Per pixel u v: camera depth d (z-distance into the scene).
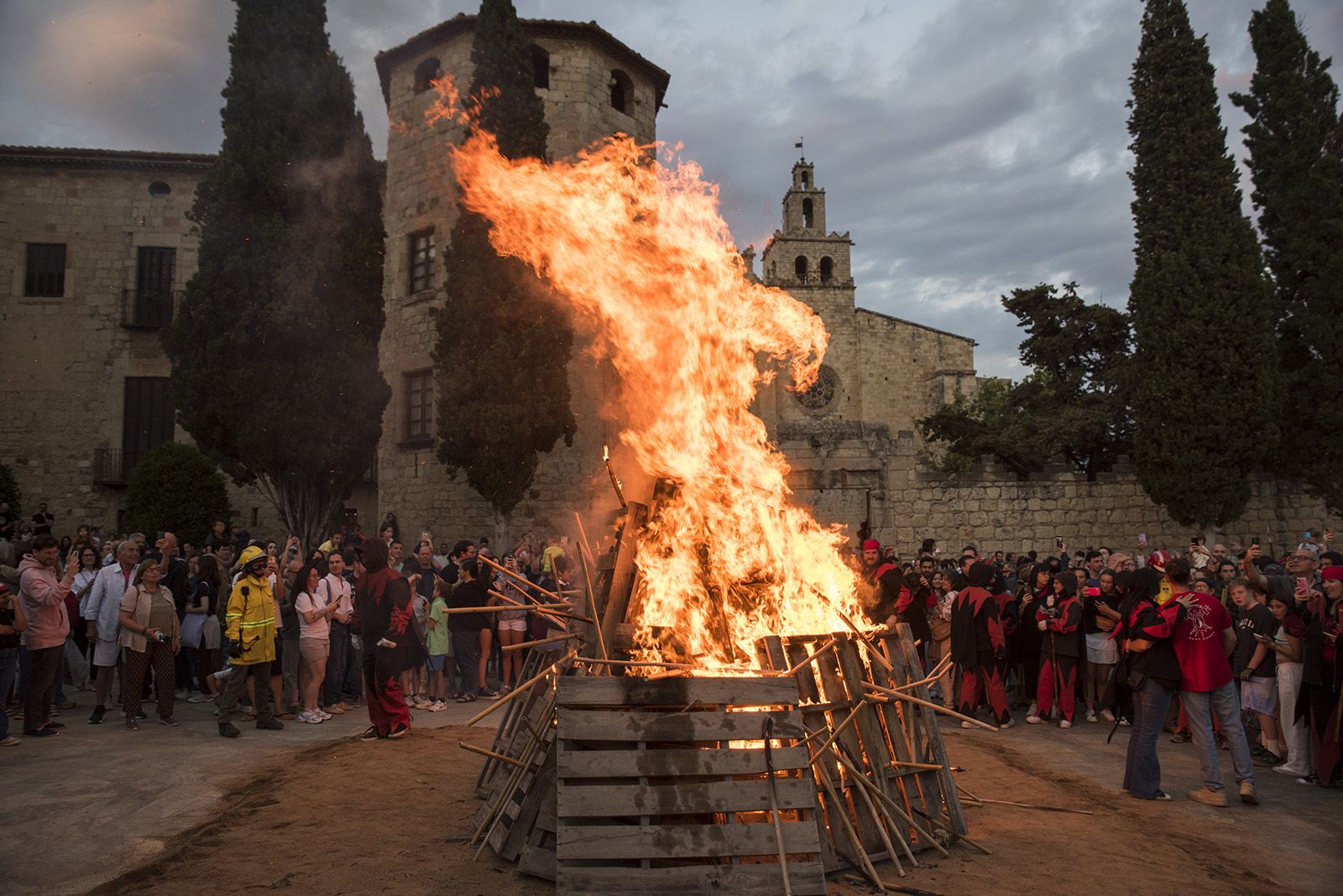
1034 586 12.02
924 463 23.39
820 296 47.19
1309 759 7.80
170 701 9.48
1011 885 4.91
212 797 6.57
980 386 45.38
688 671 5.69
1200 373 22.28
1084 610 10.57
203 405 18.80
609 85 23.64
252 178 19.38
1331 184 23.53
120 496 25.89
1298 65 24.61
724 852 4.67
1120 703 9.01
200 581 11.12
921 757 5.97
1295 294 24.00
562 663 5.89
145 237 26.56
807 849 4.75
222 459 19.44
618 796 4.72
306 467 19.05
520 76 20.39
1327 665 7.39
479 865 5.16
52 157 26.12
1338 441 22.66
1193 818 6.41
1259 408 21.77
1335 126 24.27
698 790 4.79
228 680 8.86
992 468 23.62
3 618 8.24
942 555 23.02
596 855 4.58
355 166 20.22
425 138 23.11
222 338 18.62
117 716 9.98
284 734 8.99
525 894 4.70
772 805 4.82
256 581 9.09
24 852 5.37
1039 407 33.38
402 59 23.84
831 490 22.98
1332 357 22.83
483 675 11.88
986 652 10.42
